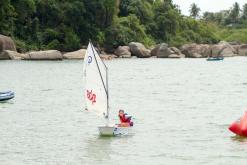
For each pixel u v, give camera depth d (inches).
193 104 4330.7
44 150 2623.0
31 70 7746.1
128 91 5349.4
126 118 3036.4
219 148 2664.9
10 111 3875.5
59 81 6230.3
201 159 2459.4
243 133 2906.0
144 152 2586.1
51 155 2529.5
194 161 2426.2
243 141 2815.0
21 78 6545.3
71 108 4020.7
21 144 2755.9
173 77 7214.6
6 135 2984.7
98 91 3011.8
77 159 2460.6
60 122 3408.0
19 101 4436.5
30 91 5206.7
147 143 2775.6
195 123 3378.4
